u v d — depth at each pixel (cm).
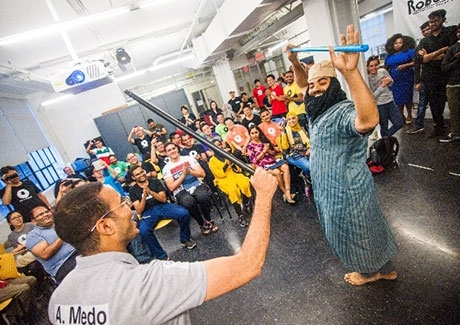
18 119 613
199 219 305
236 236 289
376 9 712
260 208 73
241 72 1175
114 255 67
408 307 152
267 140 340
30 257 282
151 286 60
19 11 375
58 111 807
